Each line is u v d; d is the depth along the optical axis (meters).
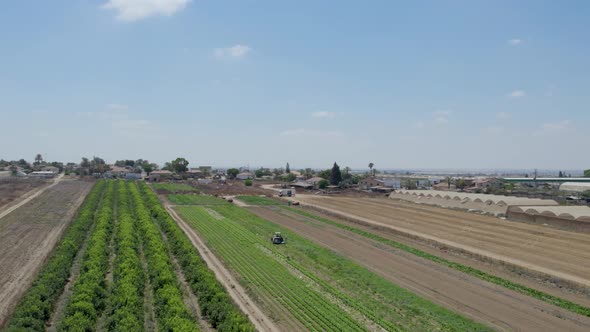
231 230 72.75
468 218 85.44
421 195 121.44
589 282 41.81
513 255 53.16
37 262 48.22
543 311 35.19
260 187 179.38
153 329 31.16
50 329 30.61
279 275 45.12
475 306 36.31
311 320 33.19
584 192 134.25
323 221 85.69
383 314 34.25
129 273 39.09
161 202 113.62
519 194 133.88
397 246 59.81
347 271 46.47
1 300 36.06
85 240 59.41
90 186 151.25
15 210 87.81
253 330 29.66
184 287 40.78
